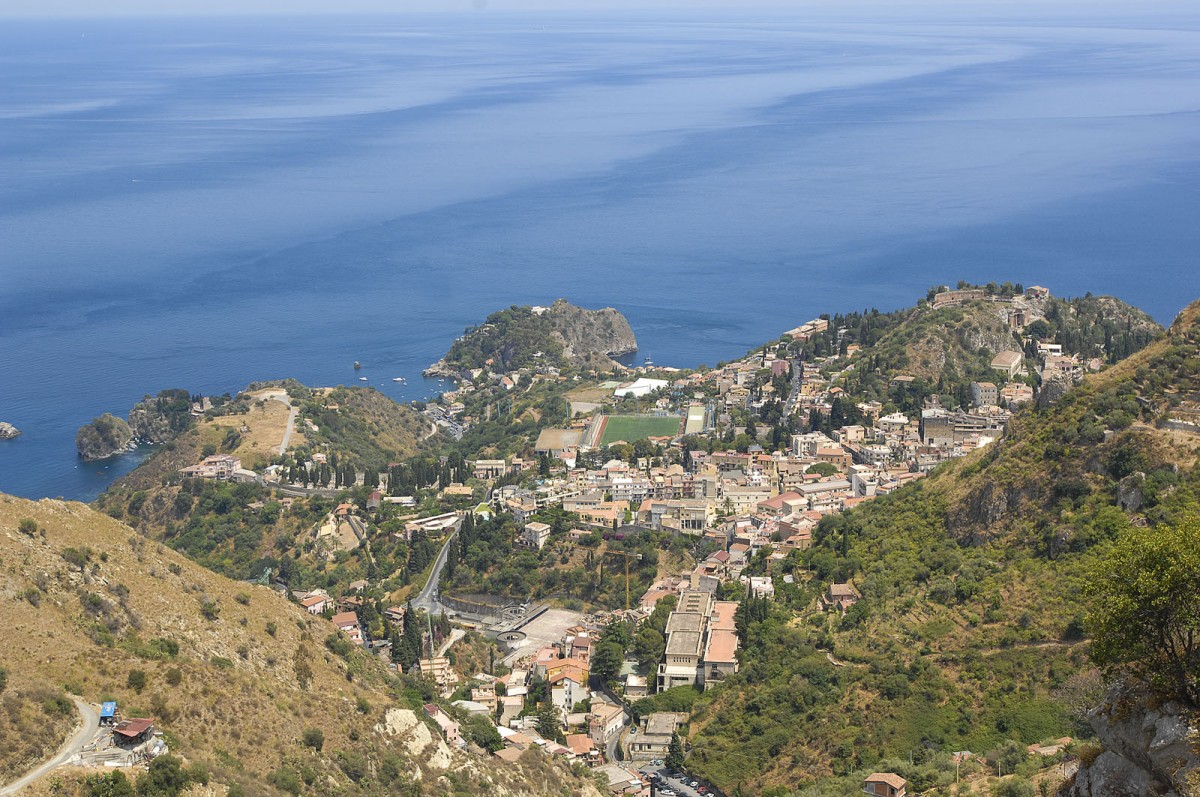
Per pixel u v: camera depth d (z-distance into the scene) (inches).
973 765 7529.5
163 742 5959.6
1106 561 4490.7
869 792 7529.5
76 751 5767.7
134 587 7204.7
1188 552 4188.0
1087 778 4247.0
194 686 6569.9
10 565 6707.7
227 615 7593.5
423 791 7135.8
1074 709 7755.9
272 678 7263.8
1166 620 4207.7
